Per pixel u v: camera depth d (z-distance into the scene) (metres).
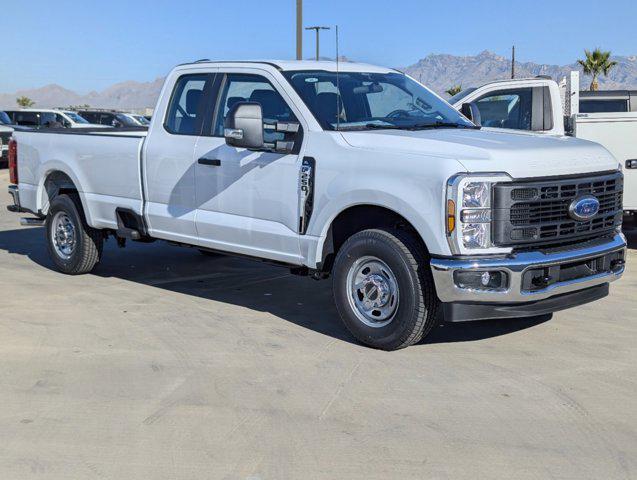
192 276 8.39
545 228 5.36
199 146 6.77
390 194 5.41
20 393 4.88
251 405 4.67
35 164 8.54
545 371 5.26
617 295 7.47
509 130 6.57
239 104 5.93
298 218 6.05
